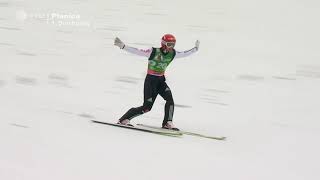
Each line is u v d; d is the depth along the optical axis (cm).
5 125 2823
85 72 5094
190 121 3384
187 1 10081
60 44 6675
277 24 8388
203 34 7619
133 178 2005
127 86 4500
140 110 2986
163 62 2956
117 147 2484
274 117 3612
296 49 6831
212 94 4359
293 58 6300
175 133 2852
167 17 8756
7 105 3441
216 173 2175
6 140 2480
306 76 5344
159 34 7594
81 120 3131
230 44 7006
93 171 2052
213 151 2567
